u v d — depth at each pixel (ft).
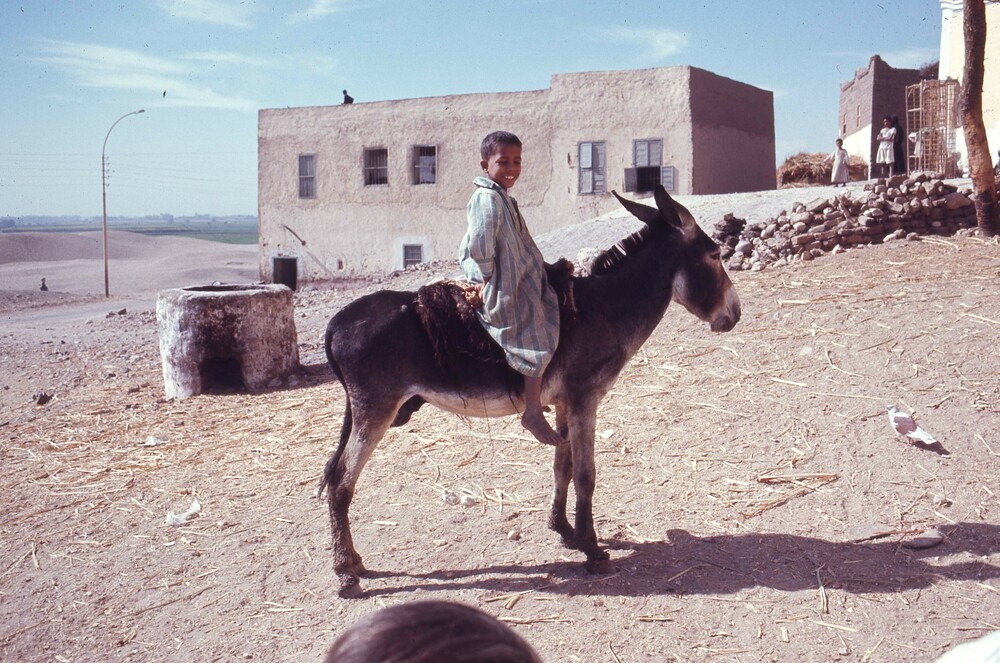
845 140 122.93
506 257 14.78
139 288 149.69
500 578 16.20
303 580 16.84
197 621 15.64
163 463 24.22
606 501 19.29
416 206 94.48
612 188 87.04
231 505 20.84
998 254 32.30
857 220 37.81
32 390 38.22
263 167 101.24
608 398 25.20
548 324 14.99
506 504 19.63
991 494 17.63
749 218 50.21
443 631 2.92
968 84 34.88
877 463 19.44
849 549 16.21
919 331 25.66
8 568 18.26
